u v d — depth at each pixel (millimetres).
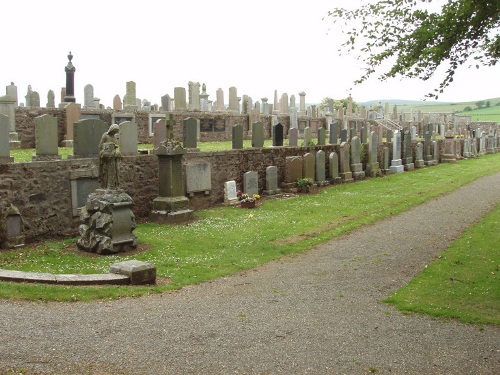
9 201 12836
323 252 12836
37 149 14492
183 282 10102
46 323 7109
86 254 12109
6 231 12383
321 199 20844
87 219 12461
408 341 7043
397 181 26453
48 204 13688
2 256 11695
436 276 10461
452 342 7035
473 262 11539
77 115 23328
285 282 10219
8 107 21047
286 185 22703
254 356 6379
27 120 22141
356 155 27047
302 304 8695
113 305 8172
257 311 8211
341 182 25688
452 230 15227
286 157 23188
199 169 18516
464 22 9688
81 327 7047
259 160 21781
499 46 10305
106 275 9625
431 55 10195
